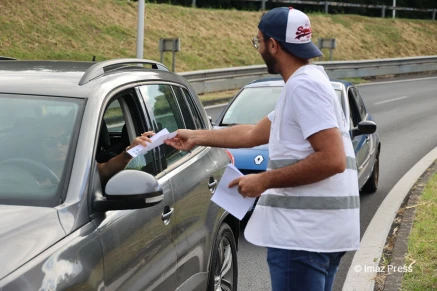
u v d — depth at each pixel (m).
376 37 40.81
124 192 3.32
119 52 26.02
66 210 3.21
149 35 28.50
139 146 3.82
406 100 23.72
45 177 3.38
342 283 6.34
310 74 3.50
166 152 4.54
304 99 3.44
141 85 4.52
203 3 37.22
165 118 4.77
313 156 3.39
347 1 46.50
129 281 3.54
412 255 6.80
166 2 34.97
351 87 10.08
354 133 8.98
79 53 24.55
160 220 4.01
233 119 9.24
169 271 4.11
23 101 3.78
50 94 3.82
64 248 3.00
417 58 34.22
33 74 4.07
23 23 24.38
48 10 25.78
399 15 49.31
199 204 4.75
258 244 3.61
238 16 34.69
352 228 3.60
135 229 3.64
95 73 4.06
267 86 9.88
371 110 21.14
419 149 14.67
